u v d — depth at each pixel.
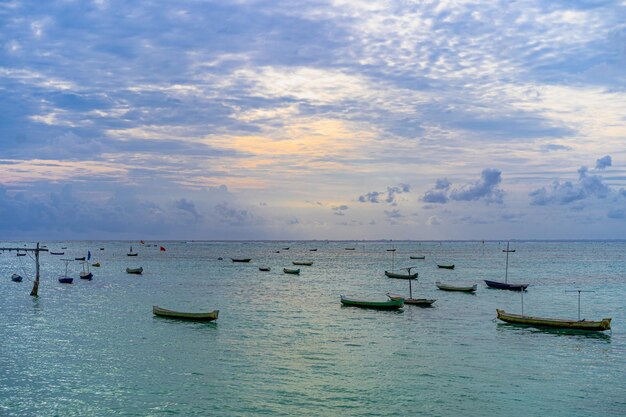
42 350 45.97
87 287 98.44
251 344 48.53
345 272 143.12
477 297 85.38
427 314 66.69
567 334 53.69
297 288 99.44
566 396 34.66
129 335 52.53
